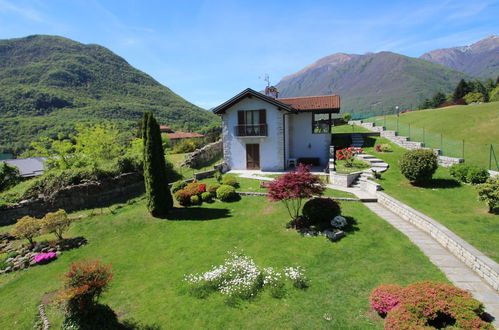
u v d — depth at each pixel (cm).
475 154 1817
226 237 1181
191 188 1662
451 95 6191
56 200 1532
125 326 696
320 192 1147
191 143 3083
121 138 3006
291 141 2398
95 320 676
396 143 2420
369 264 863
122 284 902
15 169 2016
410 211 1155
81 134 2392
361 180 1627
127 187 1816
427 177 1454
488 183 1108
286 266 903
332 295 730
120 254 1119
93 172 1688
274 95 2556
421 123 2859
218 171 2009
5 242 1266
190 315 717
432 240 993
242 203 1564
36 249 1170
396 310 563
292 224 1212
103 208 1592
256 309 711
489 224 1004
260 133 2175
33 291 903
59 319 755
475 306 548
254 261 955
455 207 1193
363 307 671
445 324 552
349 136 2725
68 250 1177
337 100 2330
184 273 930
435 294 584
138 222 1403
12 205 1425
